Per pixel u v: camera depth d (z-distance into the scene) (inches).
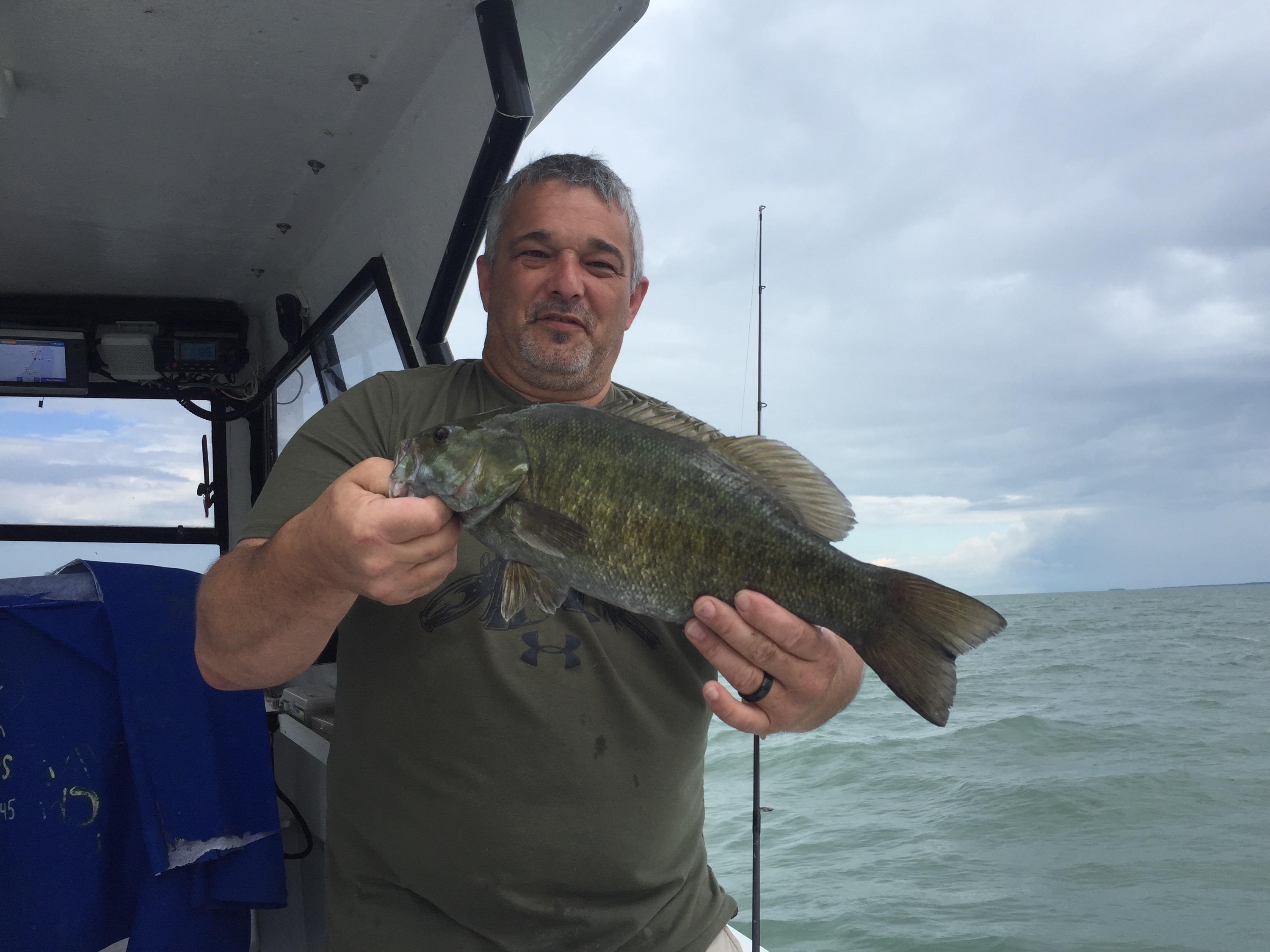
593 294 80.4
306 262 184.9
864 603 60.6
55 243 173.6
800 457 64.5
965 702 657.0
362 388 80.7
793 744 490.9
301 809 134.5
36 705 88.9
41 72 117.3
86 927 90.5
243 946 100.4
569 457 61.4
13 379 197.2
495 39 99.2
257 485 217.8
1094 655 919.7
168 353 202.2
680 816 74.1
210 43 112.4
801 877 305.3
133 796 94.6
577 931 67.2
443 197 122.8
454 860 66.2
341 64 117.6
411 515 51.3
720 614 57.4
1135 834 340.2
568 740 68.2
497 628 69.6
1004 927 259.3
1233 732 514.9
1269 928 254.5
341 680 75.4
